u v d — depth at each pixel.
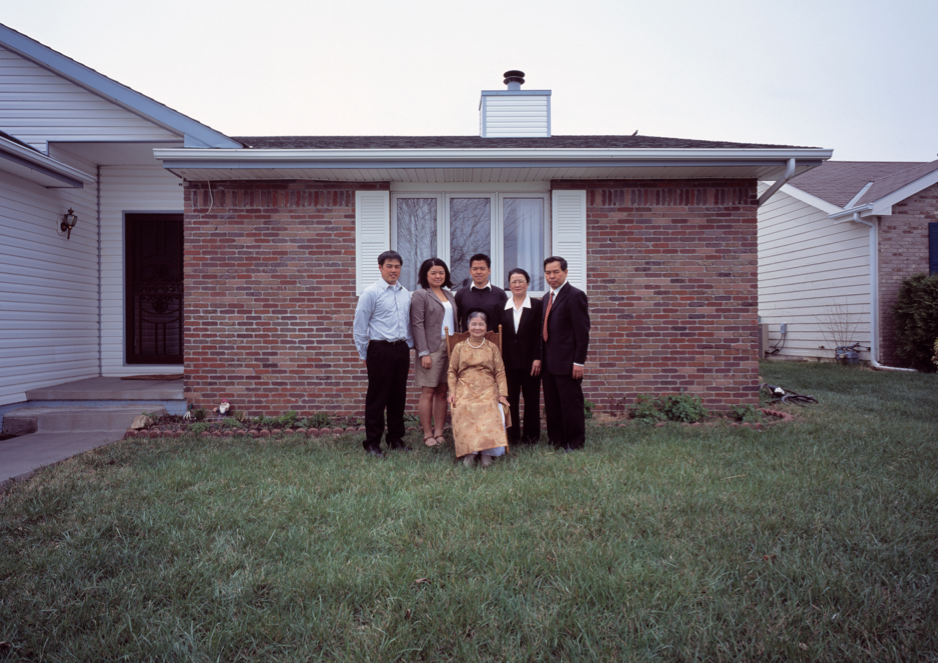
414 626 2.07
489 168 6.22
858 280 12.20
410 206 6.98
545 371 5.14
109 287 8.29
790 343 14.62
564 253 6.73
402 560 2.60
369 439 4.86
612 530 2.99
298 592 2.33
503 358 5.34
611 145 7.45
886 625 2.06
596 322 6.71
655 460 4.38
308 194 6.67
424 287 5.31
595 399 6.71
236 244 6.64
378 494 3.60
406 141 8.17
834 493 3.50
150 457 4.74
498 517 3.17
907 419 6.09
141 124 7.19
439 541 2.81
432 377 5.20
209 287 6.63
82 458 4.76
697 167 6.25
